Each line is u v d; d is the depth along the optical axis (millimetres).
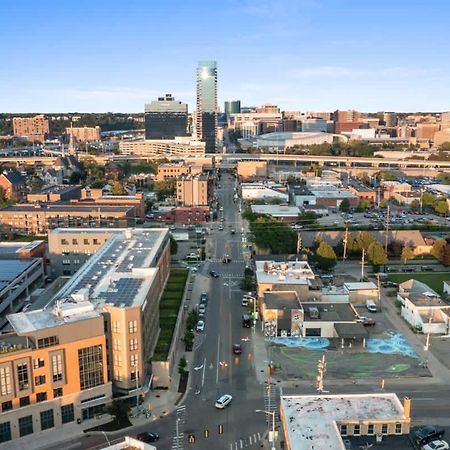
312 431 88000
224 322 156250
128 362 109938
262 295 160125
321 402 96938
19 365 98062
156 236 183500
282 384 120625
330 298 169000
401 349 138625
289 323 146750
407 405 90500
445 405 111438
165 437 100750
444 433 100500
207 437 100688
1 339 99500
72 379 104562
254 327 152875
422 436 97562
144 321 116875
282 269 179750
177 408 110688
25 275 174125
